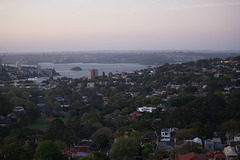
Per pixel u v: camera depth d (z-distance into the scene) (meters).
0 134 106.25
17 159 76.75
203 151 70.44
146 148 77.00
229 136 87.81
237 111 108.75
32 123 136.50
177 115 109.00
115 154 73.62
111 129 114.00
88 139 104.75
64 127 114.75
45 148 75.31
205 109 111.44
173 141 86.94
